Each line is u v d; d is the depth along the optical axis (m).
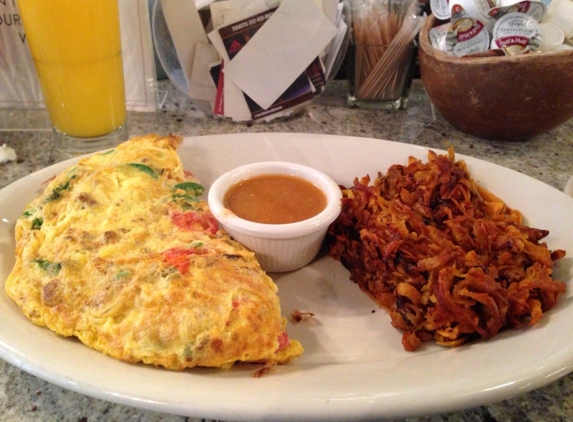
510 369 0.20
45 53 0.34
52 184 0.29
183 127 0.42
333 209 0.30
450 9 0.38
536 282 0.24
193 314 0.21
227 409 0.18
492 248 0.27
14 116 0.40
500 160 0.38
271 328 0.22
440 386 0.19
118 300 0.22
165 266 0.23
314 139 0.36
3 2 0.36
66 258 0.24
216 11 0.37
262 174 0.32
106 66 0.35
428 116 0.45
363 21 0.41
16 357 0.20
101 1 0.33
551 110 0.36
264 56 0.39
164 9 0.37
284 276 0.30
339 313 0.28
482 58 0.35
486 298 0.24
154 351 0.21
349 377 0.21
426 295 0.26
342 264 0.31
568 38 0.39
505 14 0.37
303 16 0.38
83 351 0.21
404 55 0.42
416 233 0.28
